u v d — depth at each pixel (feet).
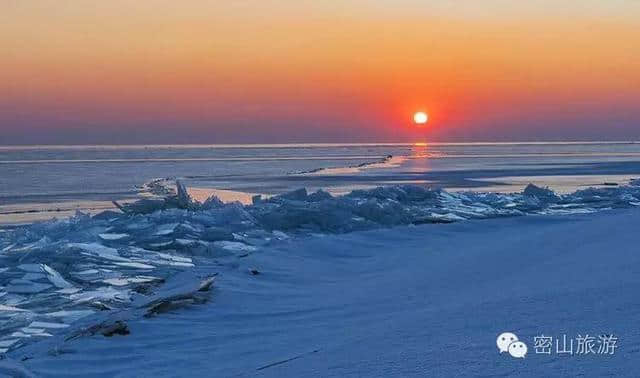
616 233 36.01
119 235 44.45
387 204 56.18
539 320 17.52
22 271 33.19
